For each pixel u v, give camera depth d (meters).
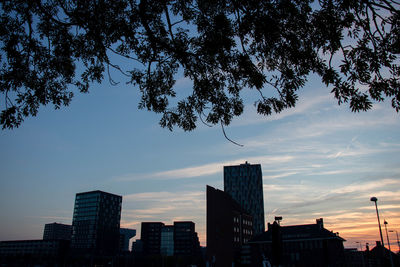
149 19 8.85
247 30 8.35
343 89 7.99
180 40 9.44
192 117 10.84
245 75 9.23
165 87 10.73
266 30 8.10
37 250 171.62
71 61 10.16
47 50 9.87
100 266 157.62
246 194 161.12
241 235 112.25
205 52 9.09
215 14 9.16
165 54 9.51
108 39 9.46
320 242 76.56
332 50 8.01
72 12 8.79
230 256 98.06
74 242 188.25
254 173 164.25
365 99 7.91
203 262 162.75
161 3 8.54
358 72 7.81
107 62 9.31
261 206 158.12
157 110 10.80
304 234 79.50
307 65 8.29
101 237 187.50
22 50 9.41
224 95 10.23
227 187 164.75
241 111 10.28
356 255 132.38
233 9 8.95
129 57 9.34
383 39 7.49
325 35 7.86
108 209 197.50
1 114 8.76
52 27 9.66
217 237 92.94
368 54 7.66
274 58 9.13
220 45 8.61
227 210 102.75
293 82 8.70
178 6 9.02
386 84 7.72
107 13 9.20
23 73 9.44
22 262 167.25
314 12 7.94
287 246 79.25
